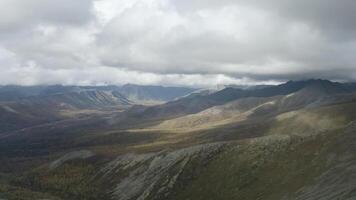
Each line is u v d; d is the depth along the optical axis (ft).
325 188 437.58
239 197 566.36
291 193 487.20
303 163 546.67
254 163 623.77
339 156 504.84
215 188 628.28
